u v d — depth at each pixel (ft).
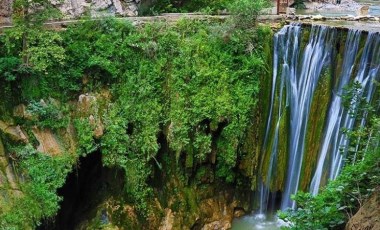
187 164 46.93
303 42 46.19
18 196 39.24
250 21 46.75
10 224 37.47
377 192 21.54
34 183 40.78
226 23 47.21
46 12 45.39
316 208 23.20
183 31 48.60
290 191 47.91
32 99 43.21
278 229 47.32
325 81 44.14
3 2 46.75
